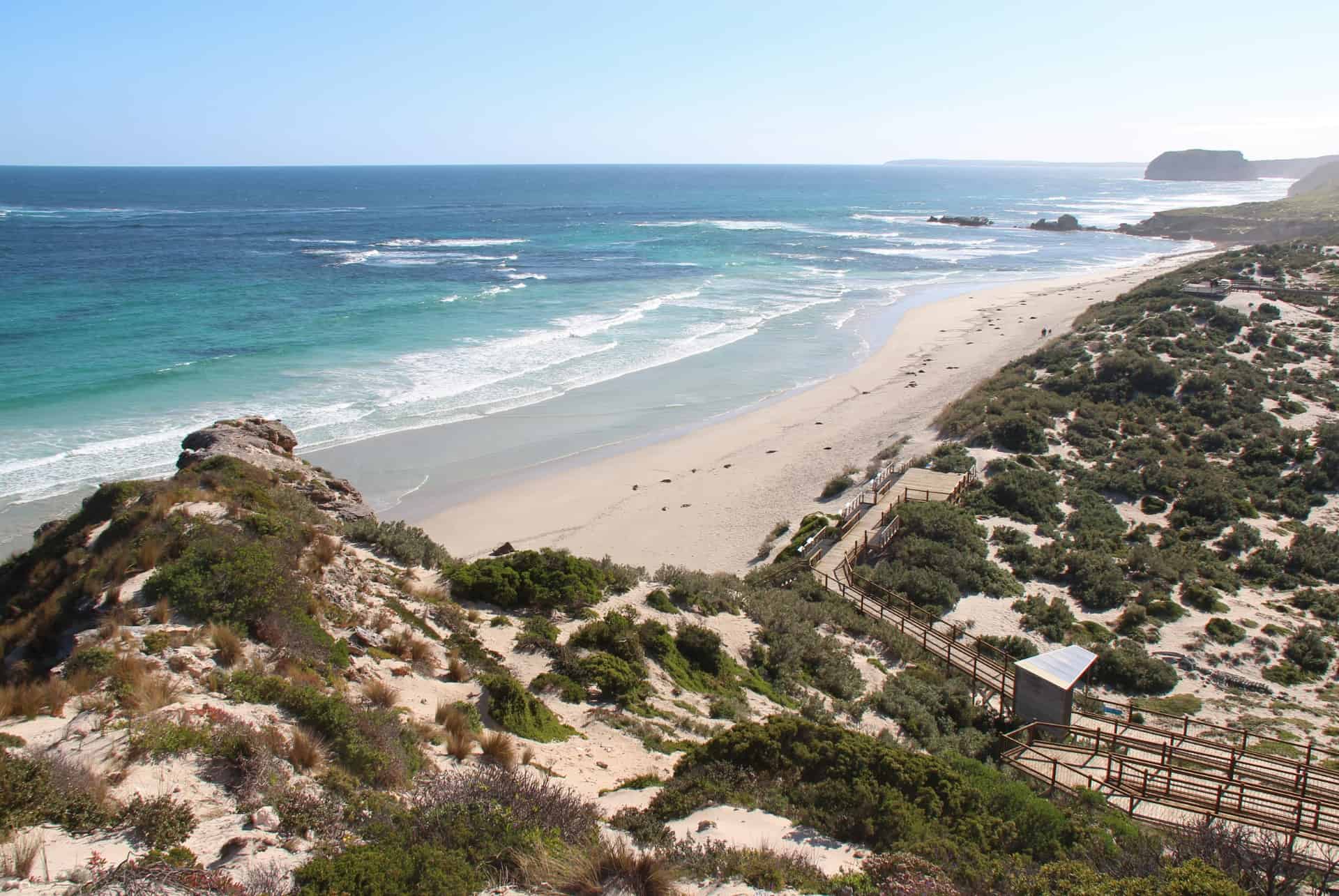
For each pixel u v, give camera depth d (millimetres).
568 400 41188
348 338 49938
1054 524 27203
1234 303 55062
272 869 6383
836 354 52188
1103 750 13891
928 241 122875
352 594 13570
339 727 8883
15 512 25562
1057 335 55406
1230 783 11734
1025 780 12805
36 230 106500
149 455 30297
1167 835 10438
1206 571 23734
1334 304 54156
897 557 24328
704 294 71000
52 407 35188
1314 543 25453
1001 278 86250
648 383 44625
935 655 18844
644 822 8773
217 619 10828
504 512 28766
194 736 7949
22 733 7910
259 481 17844
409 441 34562
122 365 42000
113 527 14273
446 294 65938
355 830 7352
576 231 125875
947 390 43719
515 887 6914
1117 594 22219
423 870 6570
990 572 23297
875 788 9859
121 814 6711
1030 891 7844
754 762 10609
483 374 44312
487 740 10156
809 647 17625
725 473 32844
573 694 12945
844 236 127000
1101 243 123000
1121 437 35031
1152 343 45938
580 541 26828
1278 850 8875
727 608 19031
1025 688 15203
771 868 7742
